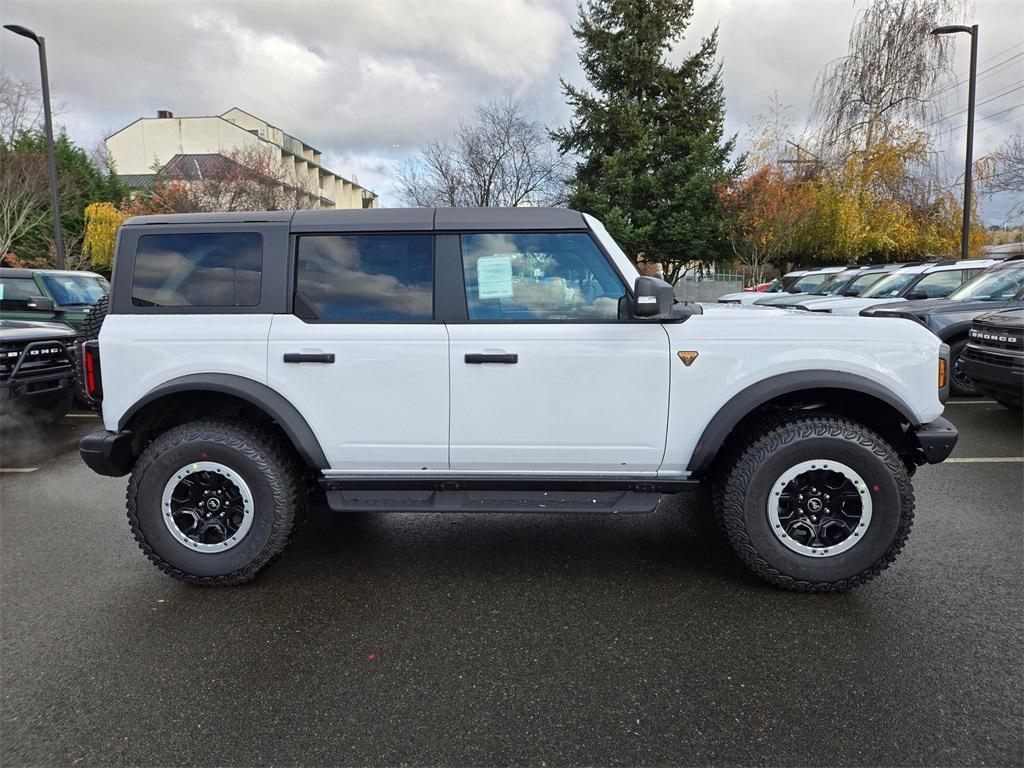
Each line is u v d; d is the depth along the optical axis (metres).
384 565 3.46
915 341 3.02
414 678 2.44
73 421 7.36
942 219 20.50
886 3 20.17
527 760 2.02
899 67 20.00
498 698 2.32
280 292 3.11
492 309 3.12
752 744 2.07
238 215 3.19
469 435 3.11
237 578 3.15
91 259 26.86
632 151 22.80
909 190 20.42
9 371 5.77
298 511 3.22
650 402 3.05
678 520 4.10
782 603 2.98
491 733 2.14
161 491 3.09
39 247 24.70
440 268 3.11
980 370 6.00
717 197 22.97
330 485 3.19
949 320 7.40
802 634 2.71
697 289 28.84
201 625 2.84
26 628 2.81
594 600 3.05
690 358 3.02
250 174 23.66
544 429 3.09
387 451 3.15
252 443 3.09
